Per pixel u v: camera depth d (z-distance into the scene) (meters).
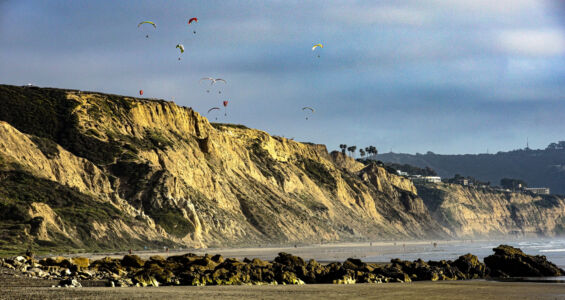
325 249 164.75
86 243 124.88
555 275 78.44
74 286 48.50
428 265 76.00
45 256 102.12
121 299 42.25
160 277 56.97
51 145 152.12
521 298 51.56
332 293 51.72
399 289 56.97
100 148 164.50
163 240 142.25
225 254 128.88
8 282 47.81
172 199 158.00
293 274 63.25
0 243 107.94
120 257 105.38
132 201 152.75
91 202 141.25
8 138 142.25
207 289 51.97
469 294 53.97
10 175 133.75
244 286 56.22
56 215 126.00
